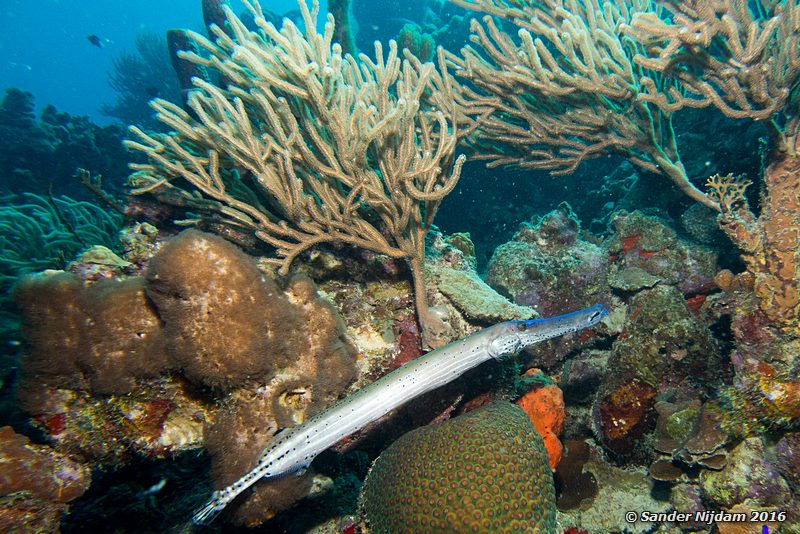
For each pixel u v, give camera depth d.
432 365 0.52
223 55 0.68
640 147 0.77
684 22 0.58
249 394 0.48
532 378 0.70
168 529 0.56
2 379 0.66
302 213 0.59
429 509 0.47
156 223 0.70
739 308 0.61
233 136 0.55
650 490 0.62
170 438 0.50
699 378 0.66
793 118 0.59
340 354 0.53
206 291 0.44
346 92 0.58
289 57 0.53
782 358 0.53
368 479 0.54
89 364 0.46
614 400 0.66
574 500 0.63
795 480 0.48
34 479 0.43
